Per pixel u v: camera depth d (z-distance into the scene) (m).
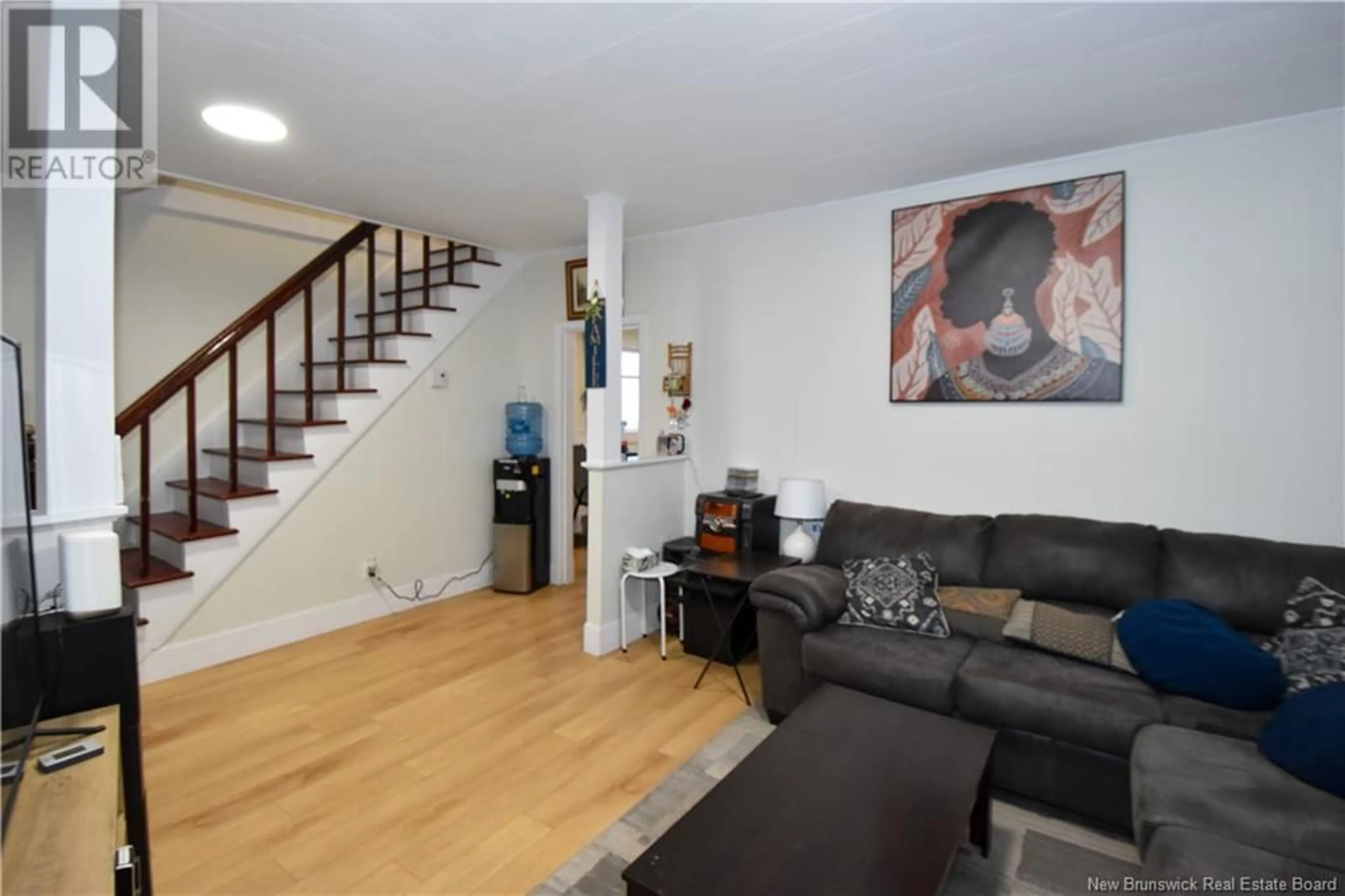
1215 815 1.62
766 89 2.45
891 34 2.09
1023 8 1.96
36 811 1.28
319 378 4.77
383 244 5.10
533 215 4.05
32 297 3.39
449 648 3.87
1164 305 2.94
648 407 4.57
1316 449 2.67
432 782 2.53
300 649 3.85
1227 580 2.55
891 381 3.62
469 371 4.96
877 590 2.96
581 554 6.15
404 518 4.59
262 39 2.09
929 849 1.56
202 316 4.27
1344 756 1.66
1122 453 3.04
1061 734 2.27
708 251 4.25
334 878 2.03
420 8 1.93
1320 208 2.64
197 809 2.35
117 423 3.26
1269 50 2.19
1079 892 1.98
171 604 3.43
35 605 1.46
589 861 2.11
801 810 1.70
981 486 3.39
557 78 2.36
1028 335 3.23
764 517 3.91
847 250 3.75
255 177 3.37
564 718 3.04
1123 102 2.57
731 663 3.63
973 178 3.36
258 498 3.76
